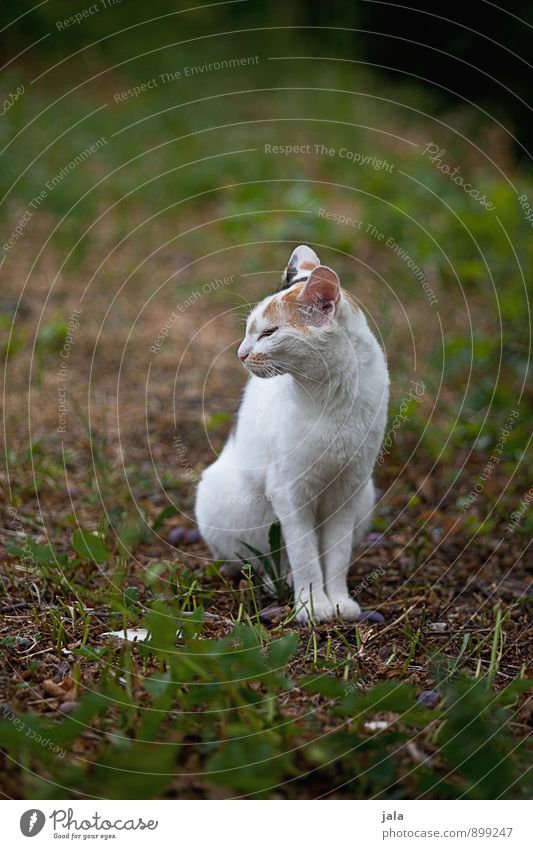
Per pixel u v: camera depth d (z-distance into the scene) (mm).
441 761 3535
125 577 5242
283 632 4715
